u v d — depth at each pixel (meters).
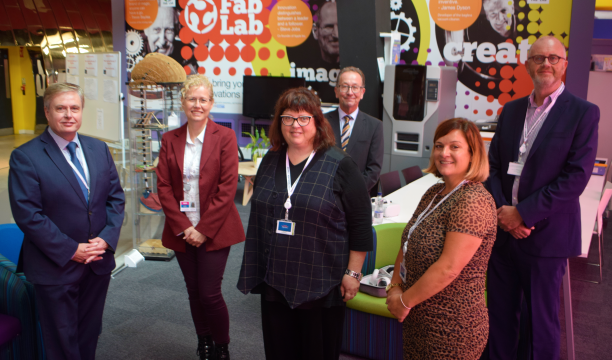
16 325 2.10
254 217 1.85
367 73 6.08
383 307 2.45
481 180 1.58
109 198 2.25
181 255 2.41
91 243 2.07
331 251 1.73
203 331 2.48
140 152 4.06
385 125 5.93
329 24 7.27
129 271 3.84
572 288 3.79
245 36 7.72
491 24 6.39
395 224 2.84
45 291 1.98
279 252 1.74
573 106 2.07
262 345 2.72
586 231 2.84
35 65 11.34
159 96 4.04
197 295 2.44
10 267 2.21
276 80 7.45
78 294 2.12
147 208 4.12
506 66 6.44
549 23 6.14
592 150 2.01
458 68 6.65
